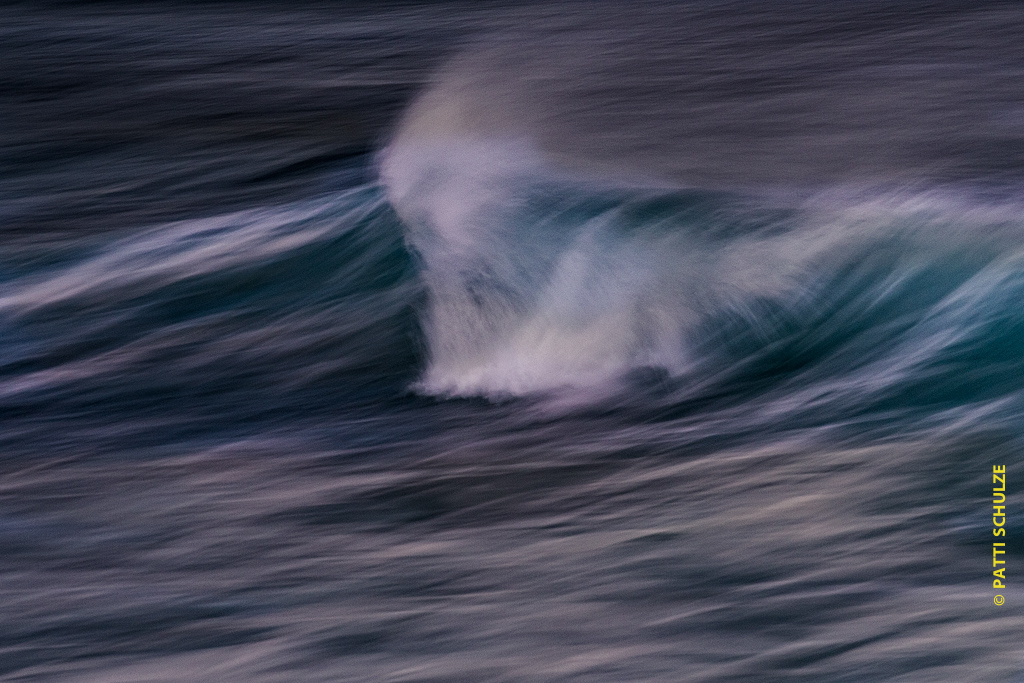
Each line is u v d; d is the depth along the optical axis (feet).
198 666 59.77
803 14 298.76
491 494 77.30
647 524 71.00
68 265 134.51
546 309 106.22
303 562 69.36
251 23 321.93
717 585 63.52
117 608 65.31
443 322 108.27
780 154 160.86
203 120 213.46
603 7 331.36
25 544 73.15
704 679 56.34
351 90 236.43
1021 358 86.74
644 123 186.09
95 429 93.71
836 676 55.62
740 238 107.34
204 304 118.42
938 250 99.86
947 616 59.00
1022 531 66.13
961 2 300.61
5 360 109.50
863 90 211.00
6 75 256.93
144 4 356.38
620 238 110.11
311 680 58.13
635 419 88.94
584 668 57.72
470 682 57.31
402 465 83.25
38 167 184.65
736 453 80.53
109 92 238.48
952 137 171.22
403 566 67.97
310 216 133.49
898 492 71.87
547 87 223.92
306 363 105.29
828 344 96.27
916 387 86.79
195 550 71.51
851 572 63.62
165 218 153.17
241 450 87.86
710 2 328.08
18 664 60.75
